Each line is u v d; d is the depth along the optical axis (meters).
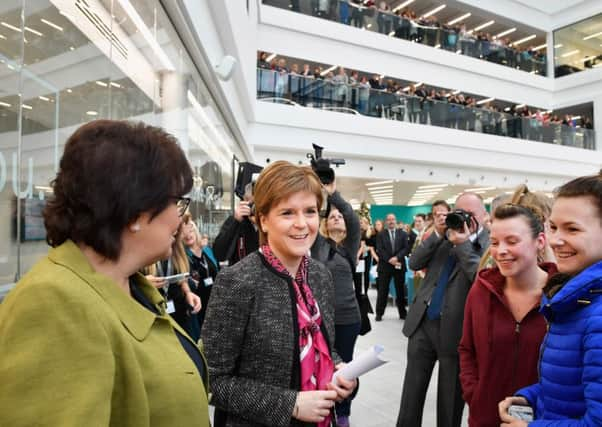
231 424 1.18
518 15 15.62
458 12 16.38
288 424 1.11
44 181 1.82
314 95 10.17
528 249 1.62
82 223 0.70
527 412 1.34
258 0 9.03
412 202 20.23
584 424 1.06
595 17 14.72
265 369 1.18
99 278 0.70
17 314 0.60
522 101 14.88
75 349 0.60
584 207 1.16
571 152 13.52
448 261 2.52
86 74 2.18
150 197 0.73
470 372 1.84
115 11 2.41
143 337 0.74
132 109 2.79
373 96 10.87
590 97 14.67
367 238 8.62
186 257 2.82
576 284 1.14
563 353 1.19
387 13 12.45
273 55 11.85
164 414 0.72
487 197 16.91
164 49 3.14
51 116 1.89
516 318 1.68
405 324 2.63
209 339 1.20
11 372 0.56
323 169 2.69
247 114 8.56
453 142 11.70
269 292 1.23
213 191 5.18
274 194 1.27
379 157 10.95
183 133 3.64
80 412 0.57
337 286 2.81
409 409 2.51
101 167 0.70
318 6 11.32
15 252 1.59
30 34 1.74
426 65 13.05
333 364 1.28
